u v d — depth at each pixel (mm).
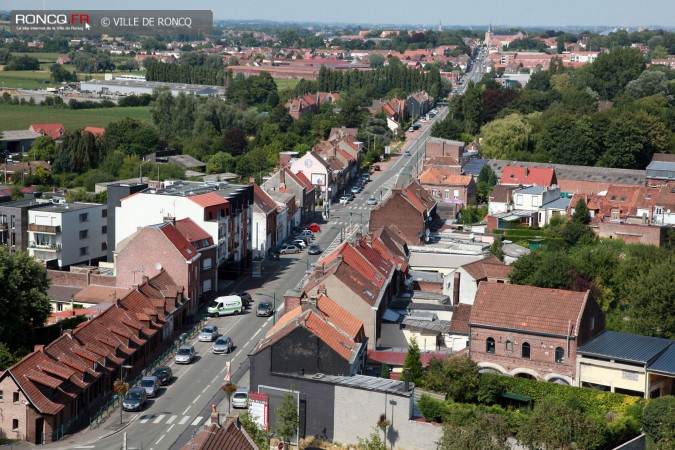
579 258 148250
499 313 112125
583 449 91688
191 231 151625
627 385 105500
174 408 108125
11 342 120938
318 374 102688
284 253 187125
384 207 183375
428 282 154250
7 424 99938
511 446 93938
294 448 97375
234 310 144875
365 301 122188
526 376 110750
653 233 179125
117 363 114438
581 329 108750
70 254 171875
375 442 93000
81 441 99438
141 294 131375
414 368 108562
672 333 125125
